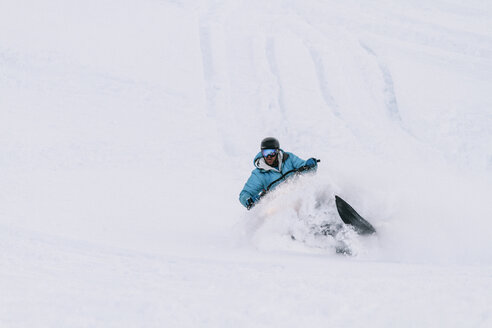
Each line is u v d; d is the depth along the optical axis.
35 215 18.28
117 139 35.25
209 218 20.69
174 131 38.06
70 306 8.89
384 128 42.97
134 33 53.56
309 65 51.06
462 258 13.38
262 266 11.66
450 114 44.47
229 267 11.56
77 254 12.88
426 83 49.31
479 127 42.81
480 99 47.06
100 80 44.41
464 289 9.22
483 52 56.88
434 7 68.44
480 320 7.82
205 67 49.69
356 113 44.69
